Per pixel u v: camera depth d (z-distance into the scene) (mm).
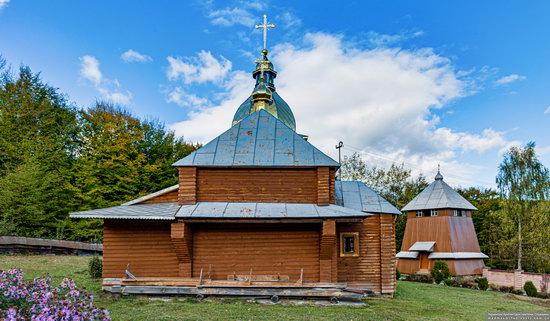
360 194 18359
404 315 12945
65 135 33781
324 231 14930
